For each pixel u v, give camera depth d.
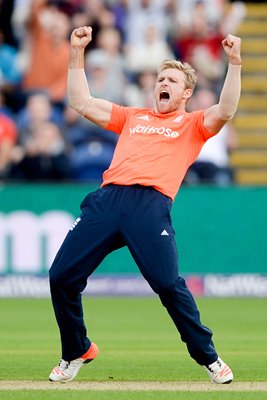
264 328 40.72
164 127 22.03
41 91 63.03
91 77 64.38
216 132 22.02
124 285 57.38
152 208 21.22
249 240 56.75
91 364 27.47
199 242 56.47
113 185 21.61
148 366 26.98
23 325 41.50
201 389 21.38
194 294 56.75
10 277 55.66
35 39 64.44
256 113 69.38
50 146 60.62
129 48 65.81
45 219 55.53
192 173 61.62
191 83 22.38
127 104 64.75
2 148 60.34
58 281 21.36
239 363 28.08
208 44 67.06
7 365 26.95
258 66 71.00
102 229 21.28
